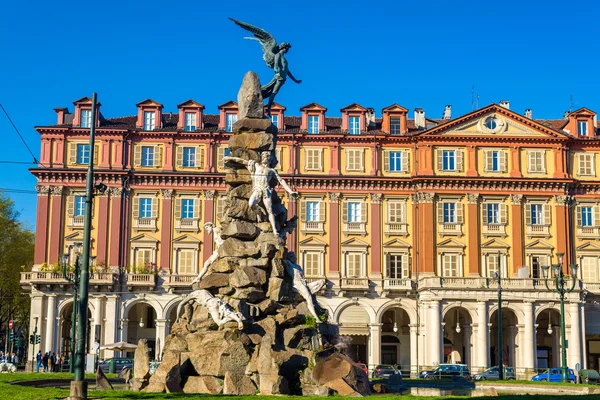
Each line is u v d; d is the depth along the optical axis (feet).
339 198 273.13
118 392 82.02
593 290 266.36
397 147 276.62
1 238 295.28
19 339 277.85
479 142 274.57
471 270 267.80
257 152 105.19
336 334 99.60
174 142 272.51
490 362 261.65
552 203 274.57
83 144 269.03
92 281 256.32
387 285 264.52
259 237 100.89
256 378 88.33
